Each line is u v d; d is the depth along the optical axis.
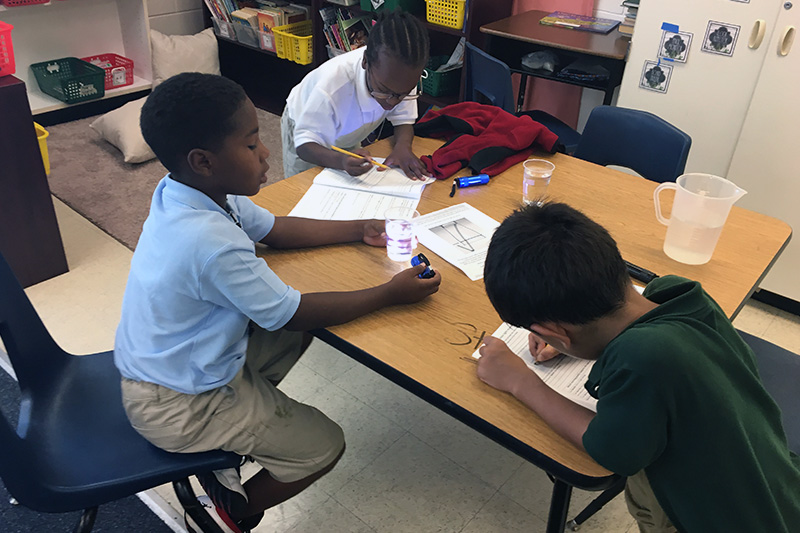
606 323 0.97
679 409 0.91
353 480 1.82
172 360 1.22
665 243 1.49
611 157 2.23
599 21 3.19
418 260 1.42
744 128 2.52
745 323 2.58
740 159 2.58
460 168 1.87
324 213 1.63
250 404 1.31
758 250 1.53
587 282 0.91
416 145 2.05
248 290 1.17
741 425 0.96
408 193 1.73
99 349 2.25
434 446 1.95
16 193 2.39
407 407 2.08
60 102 3.90
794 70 2.33
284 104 4.46
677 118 2.73
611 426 0.93
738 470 0.96
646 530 1.30
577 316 0.94
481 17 3.31
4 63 2.28
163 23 4.44
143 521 1.69
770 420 1.04
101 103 4.13
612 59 2.84
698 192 1.52
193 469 1.26
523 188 1.74
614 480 0.99
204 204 1.20
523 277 0.93
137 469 1.22
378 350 1.20
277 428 1.34
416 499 1.77
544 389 1.07
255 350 1.50
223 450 1.30
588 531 1.70
